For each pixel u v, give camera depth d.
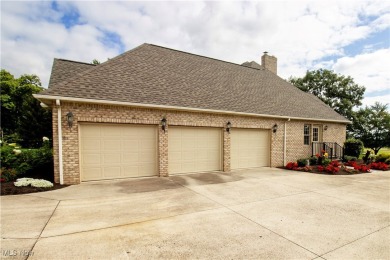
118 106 7.65
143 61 10.34
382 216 4.68
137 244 3.28
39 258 2.84
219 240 3.46
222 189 6.76
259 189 6.84
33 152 8.76
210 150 9.85
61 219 4.16
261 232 3.79
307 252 3.15
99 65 8.76
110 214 4.49
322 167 10.61
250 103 11.41
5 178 6.61
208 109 9.18
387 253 3.16
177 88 9.69
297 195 6.24
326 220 4.41
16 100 29.36
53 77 8.57
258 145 11.40
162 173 8.50
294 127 12.66
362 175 9.82
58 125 6.82
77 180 7.11
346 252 3.18
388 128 23.86
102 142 7.64
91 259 2.85
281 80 17.19
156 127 8.50
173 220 4.25
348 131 27.80
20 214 4.35
